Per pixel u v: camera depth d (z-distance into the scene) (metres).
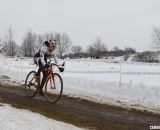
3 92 12.99
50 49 10.86
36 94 12.73
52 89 11.15
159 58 80.00
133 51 94.38
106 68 37.25
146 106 11.44
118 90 14.19
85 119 8.77
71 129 7.35
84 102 11.71
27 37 75.06
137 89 13.77
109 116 9.38
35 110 9.43
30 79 12.00
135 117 9.45
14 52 74.00
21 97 11.88
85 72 28.23
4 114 8.23
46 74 11.12
